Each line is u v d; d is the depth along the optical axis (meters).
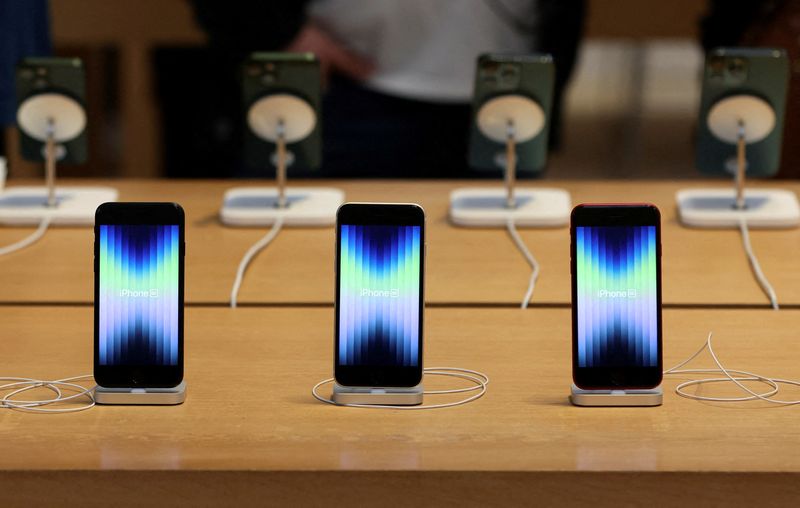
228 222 3.24
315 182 3.69
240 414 2.15
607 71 6.59
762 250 3.05
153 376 2.20
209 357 2.42
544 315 2.66
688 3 5.73
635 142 6.62
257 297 2.77
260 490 1.93
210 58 5.69
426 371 2.34
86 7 5.70
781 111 3.20
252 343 2.49
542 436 2.05
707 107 3.21
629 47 6.57
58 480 1.93
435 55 4.81
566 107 6.61
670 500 1.92
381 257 2.19
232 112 5.75
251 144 3.28
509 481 1.92
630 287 2.19
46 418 2.13
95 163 5.89
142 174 5.88
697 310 2.69
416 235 2.19
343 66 4.85
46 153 3.27
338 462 1.95
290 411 2.16
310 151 3.29
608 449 2.00
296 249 3.08
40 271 2.92
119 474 1.93
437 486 1.92
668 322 2.61
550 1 4.75
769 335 2.54
